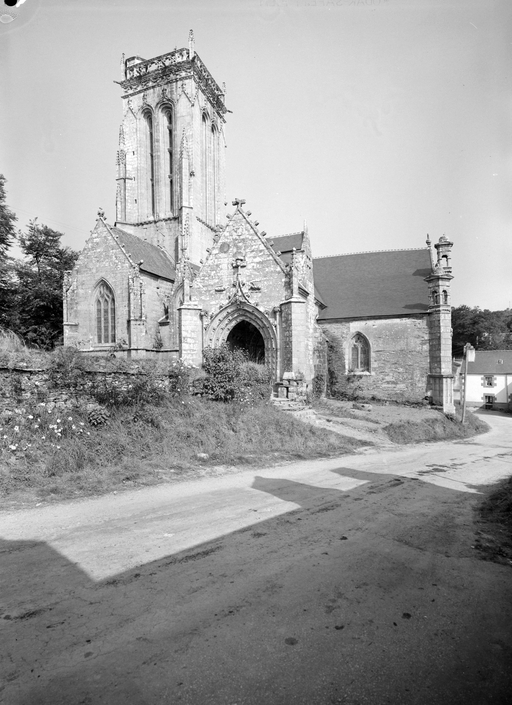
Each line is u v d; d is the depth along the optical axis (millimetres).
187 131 42250
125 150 44562
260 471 11414
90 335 33375
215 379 17750
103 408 12766
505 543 6473
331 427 18938
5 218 30344
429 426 23344
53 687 3281
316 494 9133
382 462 13930
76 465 9984
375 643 3887
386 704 3145
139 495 8625
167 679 3387
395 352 31188
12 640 3857
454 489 10297
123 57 45594
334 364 31734
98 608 4410
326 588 4914
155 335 33594
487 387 57656
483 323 70812
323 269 38031
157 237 43469
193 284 24000
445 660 3666
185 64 42281
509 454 17922
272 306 22281
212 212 47438
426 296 31828
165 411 14289
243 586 4922
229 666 3547
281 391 20469
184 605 4488
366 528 7016
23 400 11719
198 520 7172
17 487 8648
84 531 6566
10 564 5395
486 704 3152
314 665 3574
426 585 5047
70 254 42281
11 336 16797
